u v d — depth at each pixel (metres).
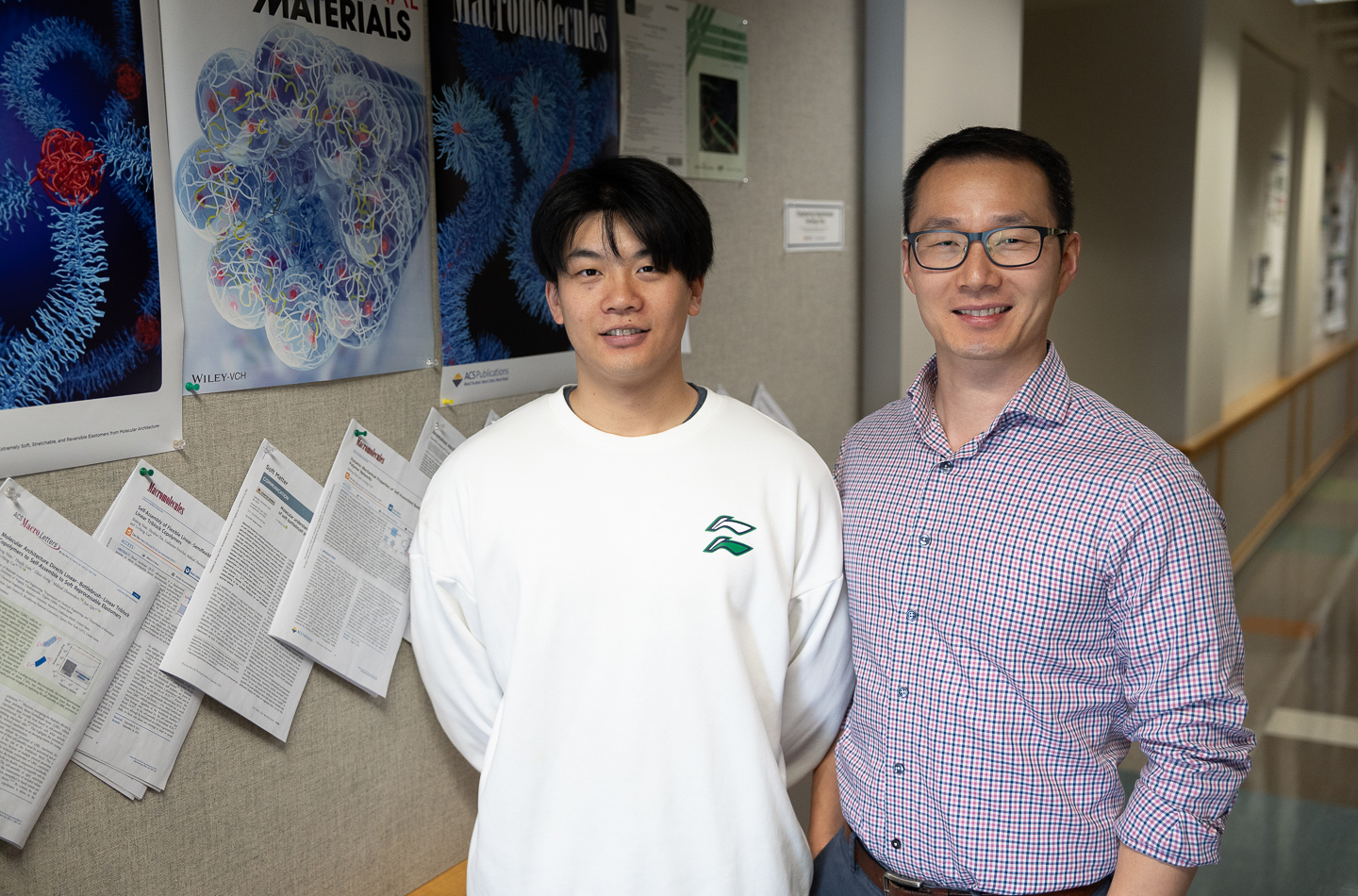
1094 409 1.08
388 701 1.39
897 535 1.16
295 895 1.29
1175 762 0.96
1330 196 7.79
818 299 2.29
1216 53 4.57
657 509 1.12
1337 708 3.38
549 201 1.09
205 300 1.12
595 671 1.10
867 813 1.18
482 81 1.45
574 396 1.21
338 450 1.30
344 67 1.25
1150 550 0.96
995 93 2.68
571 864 1.10
